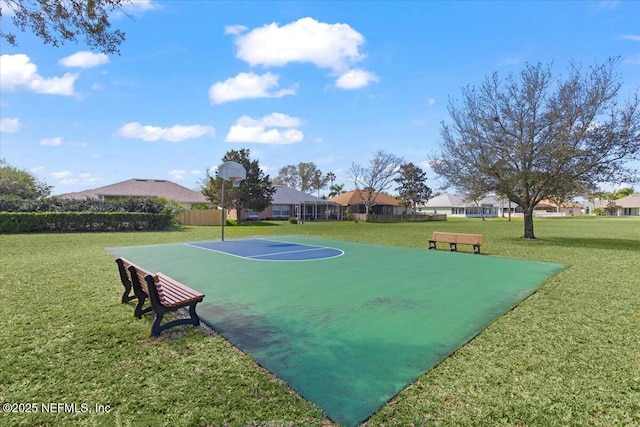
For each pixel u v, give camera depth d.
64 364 3.28
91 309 5.02
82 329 4.21
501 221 48.94
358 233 21.44
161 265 9.05
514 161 16.50
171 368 3.22
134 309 5.03
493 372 3.19
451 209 75.44
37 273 7.66
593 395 2.80
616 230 25.92
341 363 3.36
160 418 2.46
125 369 3.19
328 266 8.96
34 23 4.82
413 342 3.90
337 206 51.56
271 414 2.53
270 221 40.66
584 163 14.82
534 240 17.33
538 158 15.66
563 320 4.71
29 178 34.84
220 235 19.42
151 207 24.47
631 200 80.31
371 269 8.53
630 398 2.76
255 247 13.24
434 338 4.02
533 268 8.77
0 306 5.14
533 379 3.06
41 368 3.19
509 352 3.64
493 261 9.93
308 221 43.53
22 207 20.42
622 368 3.28
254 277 7.53
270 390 2.85
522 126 15.99
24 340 3.84
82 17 4.97
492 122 16.56
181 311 5.01
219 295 5.98
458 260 10.08
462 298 5.84
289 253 11.51
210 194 33.56
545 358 3.49
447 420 2.47
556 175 15.52
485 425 2.42
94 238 16.77
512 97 16.39
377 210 58.41
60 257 10.18
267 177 35.19
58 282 6.77
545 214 79.31
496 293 6.19
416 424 2.42
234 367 3.26
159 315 4.04
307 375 3.11
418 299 5.76
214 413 2.53
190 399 2.71
